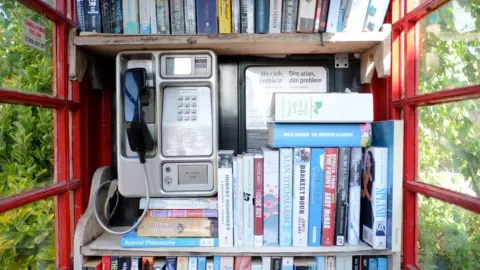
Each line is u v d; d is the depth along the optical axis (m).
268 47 1.25
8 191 1.13
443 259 1.14
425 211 1.17
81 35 1.14
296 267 1.13
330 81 1.40
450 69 1.12
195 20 1.17
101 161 1.42
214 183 1.19
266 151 1.14
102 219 1.29
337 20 1.17
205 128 1.20
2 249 1.11
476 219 1.06
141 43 1.15
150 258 1.16
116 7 1.16
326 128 1.13
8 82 1.11
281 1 1.16
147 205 1.16
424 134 1.17
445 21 1.13
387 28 1.17
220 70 1.40
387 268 1.16
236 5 1.16
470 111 1.06
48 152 1.24
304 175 1.13
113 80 1.42
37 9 1.00
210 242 1.15
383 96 1.34
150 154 1.19
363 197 1.18
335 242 1.15
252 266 1.15
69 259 1.17
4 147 1.14
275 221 1.15
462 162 1.08
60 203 1.16
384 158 1.11
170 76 1.18
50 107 1.09
